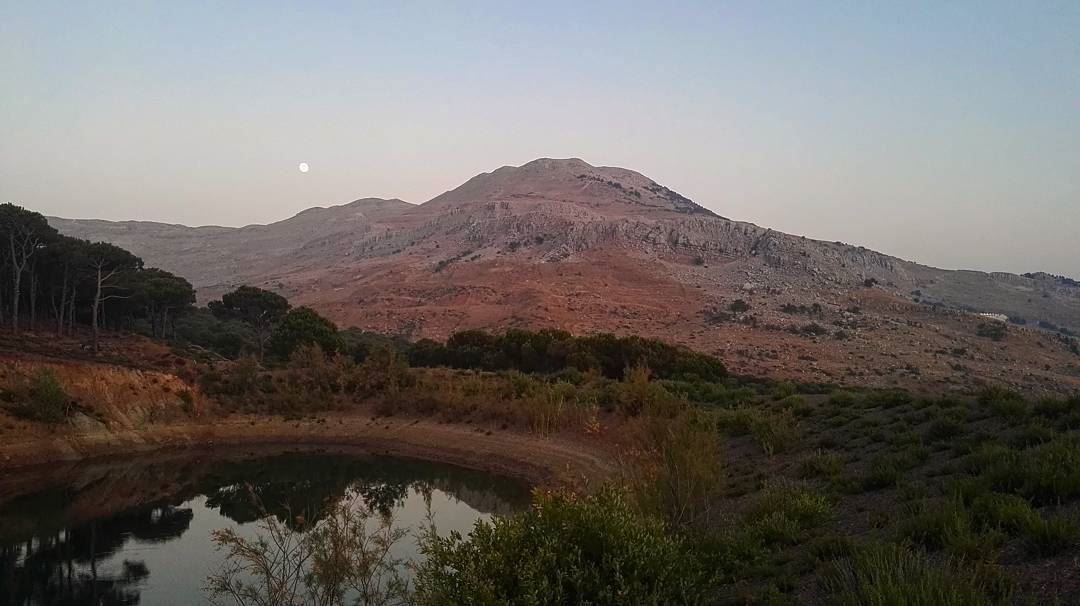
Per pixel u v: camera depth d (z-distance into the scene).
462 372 59.59
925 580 6.85
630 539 7.73
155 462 41.81
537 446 40.94
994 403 17.56
